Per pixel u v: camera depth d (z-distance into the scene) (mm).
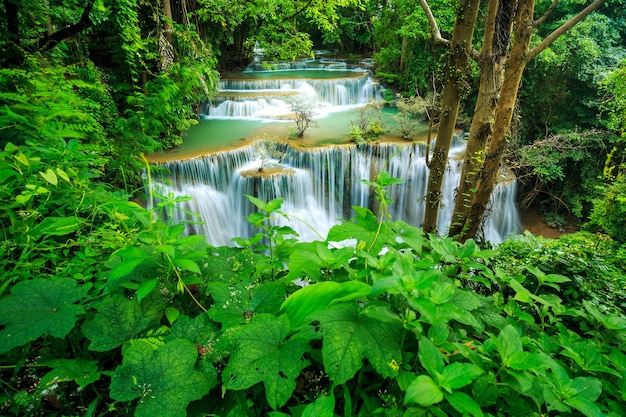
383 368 941
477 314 1411
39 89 3359
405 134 11031
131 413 1028
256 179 8992
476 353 1065
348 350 943
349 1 9805
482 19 12336
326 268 1326
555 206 12891
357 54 24922
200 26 11633
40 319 1069
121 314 1223
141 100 5191
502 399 1064
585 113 12172
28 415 1009
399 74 16203
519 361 963
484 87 5258
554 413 1116
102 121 5715
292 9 9852
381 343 989
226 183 9320
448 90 5055
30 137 2594
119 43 8086
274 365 976
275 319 1103
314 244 1543
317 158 9820
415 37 13781
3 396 1041
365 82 16391
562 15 13188
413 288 953
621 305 2689
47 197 1910
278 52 10617
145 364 1014
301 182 9609
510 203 11859
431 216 5766
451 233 6133
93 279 1517
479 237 5867
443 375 850
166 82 5656
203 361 1078
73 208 1868
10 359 1165
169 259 1225
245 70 18328
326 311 1039
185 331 1201
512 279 1604
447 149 5336
